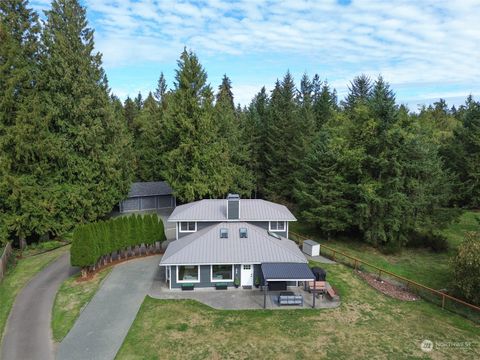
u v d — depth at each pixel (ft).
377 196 85.46
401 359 45.09
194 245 67.56
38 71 89.20
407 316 56.29
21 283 69.21
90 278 70.74
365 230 91.56
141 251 86.28
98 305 59.31
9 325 53.31
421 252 92.38
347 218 90.07
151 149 165.48
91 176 97.09
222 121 135.44
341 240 100.94
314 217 94.48
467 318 55.47
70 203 93.04
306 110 149.28
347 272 75.15
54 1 93.30
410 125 88.02
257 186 146.82
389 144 86.38
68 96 92.94
